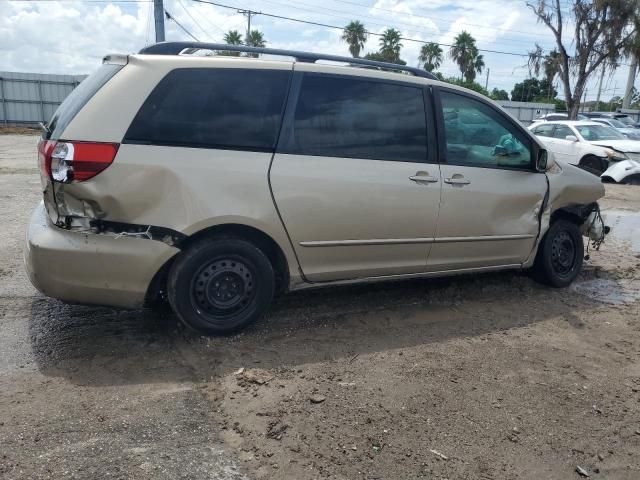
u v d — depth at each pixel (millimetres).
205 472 2580
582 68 28594
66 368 3459
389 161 4191
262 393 3258
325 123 3986
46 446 2697
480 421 3107
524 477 2693
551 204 5109
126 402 3109
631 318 4781
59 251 3424
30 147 19625
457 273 4770
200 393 3238
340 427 2977
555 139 15773
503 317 4664
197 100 3631
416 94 4387
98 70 3854
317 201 3895
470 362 3795
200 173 3564
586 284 5695
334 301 4766
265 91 3822
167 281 3746
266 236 3875
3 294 4625
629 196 12086
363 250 4180
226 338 3918
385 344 4004
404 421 3064
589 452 2906
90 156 3338
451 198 4449
